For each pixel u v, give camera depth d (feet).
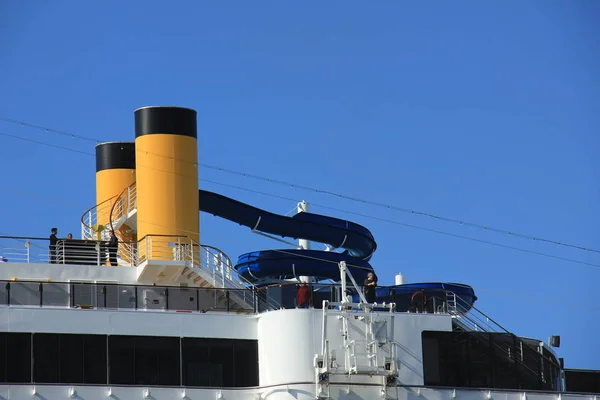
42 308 326.65
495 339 353.72
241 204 431.43
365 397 336.08
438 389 343.67
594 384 387.96
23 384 320.70
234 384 334.85
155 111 386.32
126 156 424.46
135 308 337.11
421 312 352.90
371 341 336.90
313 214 442.09
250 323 339.57
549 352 363.97
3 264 352.69
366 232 448.24
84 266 357.41
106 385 325.42
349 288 409.90
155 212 380.58
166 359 331.77
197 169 388.57
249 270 414.62
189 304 350.64
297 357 334.44
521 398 351.25
